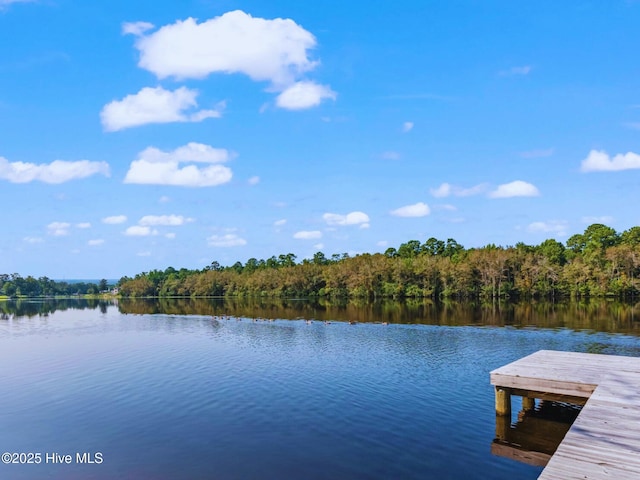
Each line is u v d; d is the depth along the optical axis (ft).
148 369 88.12
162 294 552.82
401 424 54.39
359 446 48.14
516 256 334.85
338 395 67.15
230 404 63.77
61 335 146.20
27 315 244.22
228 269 566.77
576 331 129.90
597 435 33.99
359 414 58.34
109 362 96.12
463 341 116.16
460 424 54.03
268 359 97.04
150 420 57.82
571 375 51.34
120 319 208.85
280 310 245.65
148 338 135.64
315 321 177.06
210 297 485.97
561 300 288.30
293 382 75.56
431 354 98.99
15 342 129.59
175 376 81.51
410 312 211.82
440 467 42.91
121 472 43.39
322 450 47.29
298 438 50.75
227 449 48.11
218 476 41.98
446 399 64.08
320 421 56.08
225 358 99.09
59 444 50.62
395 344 114.32
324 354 102.01
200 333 146.72
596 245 332.60
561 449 31.73
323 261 493.36
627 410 39.22
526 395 53.01
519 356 94.89
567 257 359.66
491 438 49.70
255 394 68.59
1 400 67.82
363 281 375.86
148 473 43.04
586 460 29.91
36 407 64.13
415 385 72.02
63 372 86.48
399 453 46.19
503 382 52.65
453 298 342.03
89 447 49.57
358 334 135.44
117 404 64.95
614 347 102.12
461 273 336.90
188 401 65.67
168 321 194.49
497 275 331.36
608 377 50.06
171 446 49.29
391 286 367.04
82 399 67.67
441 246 460.14
